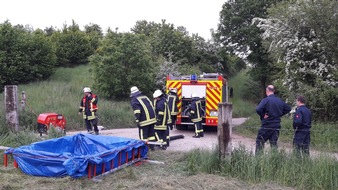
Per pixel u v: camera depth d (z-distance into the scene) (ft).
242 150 22.48
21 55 67.87
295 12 41.98
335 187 19.08
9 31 67.67
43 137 29.37
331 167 19.66
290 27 43.45
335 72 38.45
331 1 39.47
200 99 40.19
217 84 40.63
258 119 47.21
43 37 74.18
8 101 30.30
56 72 78.54
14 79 66.39
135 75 64.13
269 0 86.69
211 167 21.89
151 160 24.85
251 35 88.69
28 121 38.99
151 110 28.55
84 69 83.51
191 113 38.68
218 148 22.48
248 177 20.45
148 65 67.36
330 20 39.50
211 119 40.65
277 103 24.13
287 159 21.13
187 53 92.12
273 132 24.14
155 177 20.49
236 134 41.75
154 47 89.30
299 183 19.54
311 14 40.16
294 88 42.22
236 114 81.20
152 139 28.73
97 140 24.50
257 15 88.53
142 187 18.97
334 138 31.55
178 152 27.55
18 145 27.14
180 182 19.56
